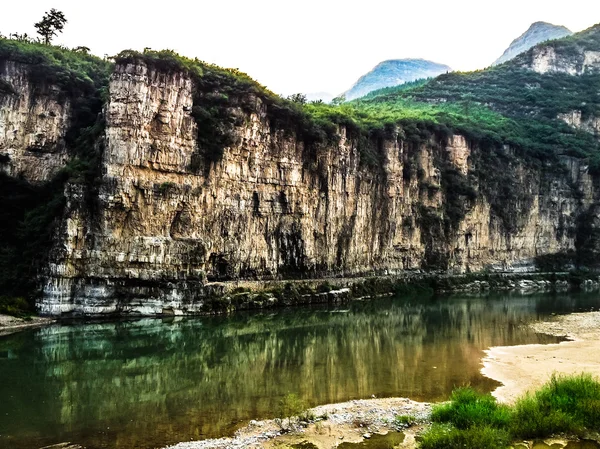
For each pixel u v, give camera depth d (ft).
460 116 399.03
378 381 108.06
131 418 85.40
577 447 70.49
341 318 199.62
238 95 226.79
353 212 291.17
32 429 80.07
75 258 180.14
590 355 133.18
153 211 193.67
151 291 188.14
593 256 414.62
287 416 84.89
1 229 203.82
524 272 388.57
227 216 222.07
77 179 183.32
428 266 340.59
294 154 254.47
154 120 197.57
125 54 193.67
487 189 372.99
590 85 520.83
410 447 73.41
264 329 170.71
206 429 80.53
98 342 144.97
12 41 225.76
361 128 296.92
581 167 423.23
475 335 164.86
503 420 76.84
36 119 221.87
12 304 175.83
